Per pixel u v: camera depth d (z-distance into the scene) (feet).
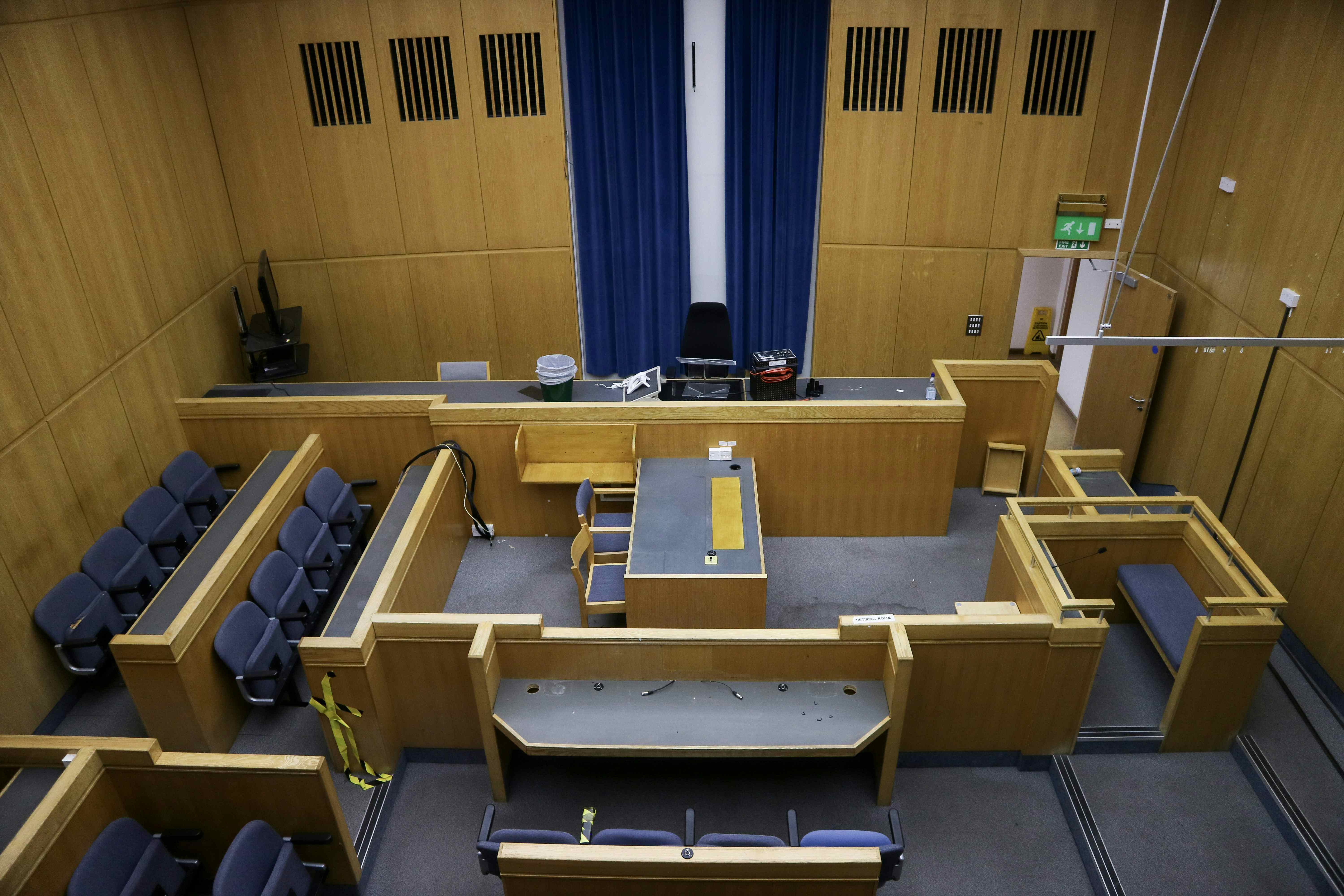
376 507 22.98
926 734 16.38
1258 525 19.44
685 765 16.70
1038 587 15.72
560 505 21.91
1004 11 22.94
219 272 24.61
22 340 17.02
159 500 19.88
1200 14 22.22
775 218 26.45
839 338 27.58
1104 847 14.98
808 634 15.20
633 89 24.85
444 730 16.67
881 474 21.26
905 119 24.34
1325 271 17.12
